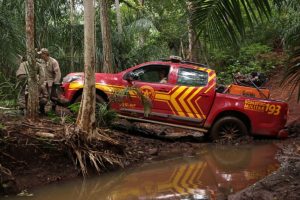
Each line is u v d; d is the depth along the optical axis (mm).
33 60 8094
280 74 17641
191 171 7324
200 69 10023
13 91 9273
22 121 7617
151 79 9984
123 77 9883
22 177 6457
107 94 9750
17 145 6715
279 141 10000
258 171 7238
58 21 13852
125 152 8023
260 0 4484
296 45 5531
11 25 11242
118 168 7445
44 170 6730
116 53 15414
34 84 8102
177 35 17562
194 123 9836
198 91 9781
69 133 7168
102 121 8938
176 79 9875
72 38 14281
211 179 6766
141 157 8211
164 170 7383
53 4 13086
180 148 9195
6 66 11141
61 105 9977
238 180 6664
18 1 11875
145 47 16375
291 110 13281
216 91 10047
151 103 9094
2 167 6086
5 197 5879
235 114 10016
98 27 14891
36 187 6336
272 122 10039
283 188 5648
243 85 10781
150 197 5875
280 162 7848
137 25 16109
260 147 9359
